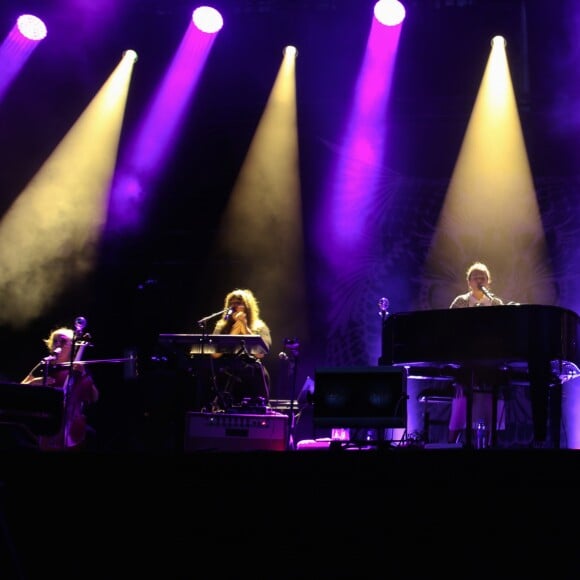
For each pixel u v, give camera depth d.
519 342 6.21
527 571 4.64
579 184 9.34
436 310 6.53
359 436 7.89
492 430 6.60
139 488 4.76
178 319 9.77
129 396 8.86
